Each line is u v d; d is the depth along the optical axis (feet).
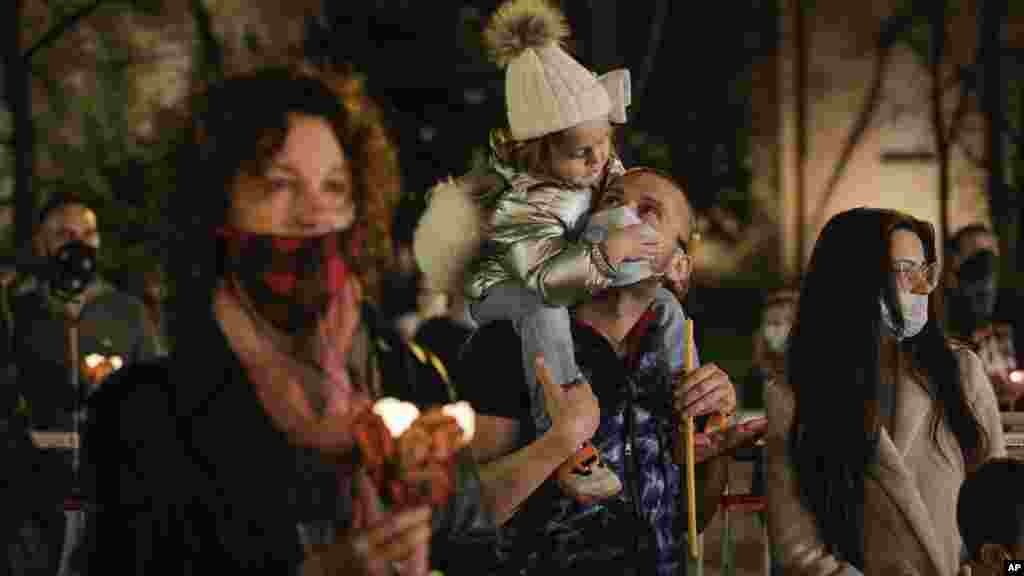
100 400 10.46
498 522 13.98
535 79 15.69
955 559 16.62
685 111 106.11
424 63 76.84
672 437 15.74
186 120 10.61
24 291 26.68
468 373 15.66
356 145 10.68
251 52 77.46
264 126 10.31
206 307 10.38
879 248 16.37
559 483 14.71
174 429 10.25
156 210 11.38
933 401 16.74
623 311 15.80
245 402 10.28
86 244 27.09
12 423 17.24
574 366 15.28
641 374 15.57
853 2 106.01
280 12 78.54
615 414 15.33
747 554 23.29
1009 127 81.61
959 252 30.73
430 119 76.54
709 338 102.73
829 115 107.24
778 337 42.24
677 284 16.71
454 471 10.82
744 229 108.99
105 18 77.87
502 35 16.07
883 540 16.07
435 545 11.15
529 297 15.48
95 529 10.37
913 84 105.50
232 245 10.40
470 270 15.78
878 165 106.63
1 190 63.93
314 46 77.87
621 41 92.63
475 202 15.93
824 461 16.21
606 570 14.90
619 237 15.16
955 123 82.94
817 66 107.04
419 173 75.36
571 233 15.78
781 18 106.42
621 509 15.07
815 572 16.14
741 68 106.73
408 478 10.33
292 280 10.37
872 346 16.24
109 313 27.27
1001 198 74.08
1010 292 32.17
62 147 76.48
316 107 10.46
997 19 75.72
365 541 10.03
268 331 10.42
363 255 10.77
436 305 41.09
